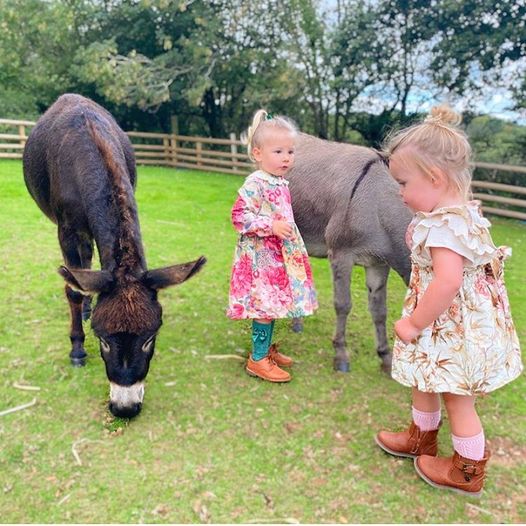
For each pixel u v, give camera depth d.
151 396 3.39
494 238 8.43
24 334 4.16
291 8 15.94
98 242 3.14
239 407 3.31
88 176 3.31
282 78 15.85
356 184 3.46
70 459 2.80
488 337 2.38
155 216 8.50
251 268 3.47
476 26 11.63
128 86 16.08
